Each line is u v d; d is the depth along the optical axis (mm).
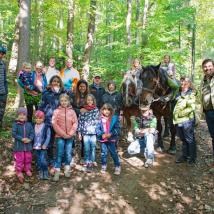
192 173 4176
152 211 3436
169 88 4711
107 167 4297
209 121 4109
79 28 13852
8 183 3734
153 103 4641
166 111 4762
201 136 5793
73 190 3689
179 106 4352
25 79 4496
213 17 14062
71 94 4488
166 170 4230
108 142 4094
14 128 3838
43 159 3904
